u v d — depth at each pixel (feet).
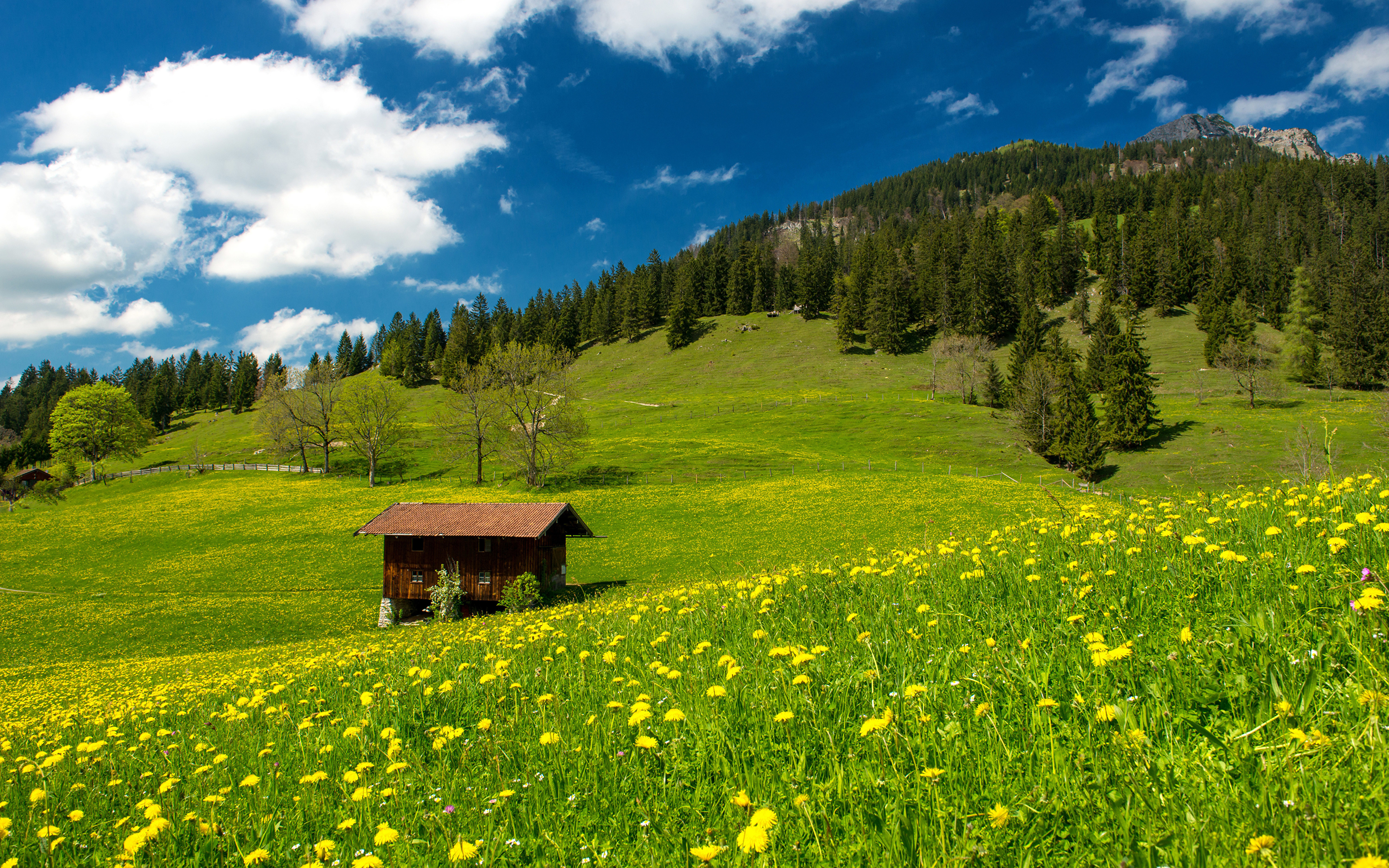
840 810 10.46
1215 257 532.73
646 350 625.00
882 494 205.87
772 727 13.79
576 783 13.38
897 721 12.16
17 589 162.30
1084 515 30.12
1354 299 368.48
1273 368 362.94
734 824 10.50
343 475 297.74
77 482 349.82
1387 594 11.85
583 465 282.56
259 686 37.73
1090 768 10.11
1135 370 281.54
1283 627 12.91
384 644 54.34
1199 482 39.37
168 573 170.09
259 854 11.93
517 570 128.47
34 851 14.32
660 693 17.74
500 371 267.59
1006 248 638.12
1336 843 7.23
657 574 144.87
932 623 18.60
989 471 260.62
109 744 25.03
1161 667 12.30
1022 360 367.04
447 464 302.86
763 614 24.39
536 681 21.35
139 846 12.63
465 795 13.94
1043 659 14.20
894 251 654.53
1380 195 641.81
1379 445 229.04
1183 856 7.80
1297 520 19.71
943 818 9.11
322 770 16.72
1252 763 9.16
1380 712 9.20
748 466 272.31
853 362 521.24
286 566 171.12
